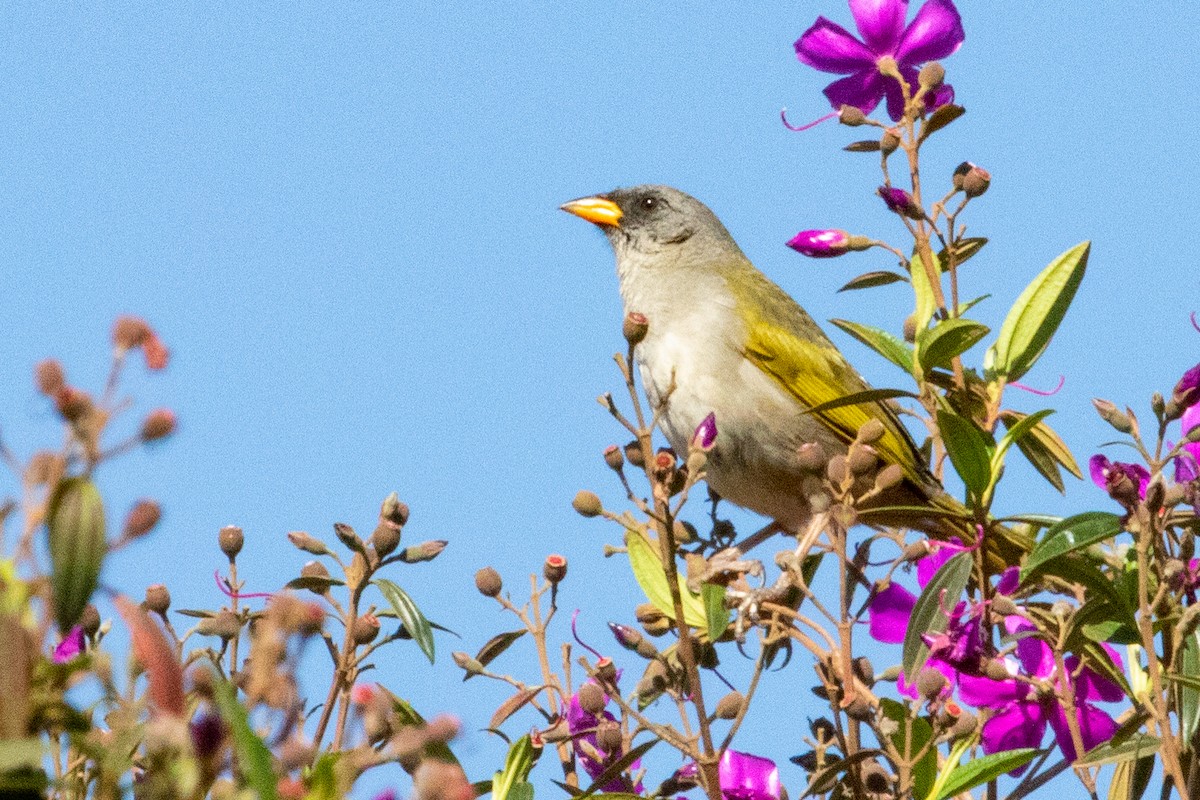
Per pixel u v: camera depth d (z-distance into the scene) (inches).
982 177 335.0
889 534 312.2
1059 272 346.9
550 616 287.9
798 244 355.9
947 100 357.7
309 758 135.6
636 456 314.7
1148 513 240.1
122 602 121.3
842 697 261.1
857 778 251.3
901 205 338.0
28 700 119.8
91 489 117.6
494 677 282.8
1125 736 246.4
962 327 326.0
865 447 263.3
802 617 264.1
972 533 317.7
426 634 259.6
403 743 125.7
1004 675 251.4
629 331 244.5
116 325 119.9
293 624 127.1
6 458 118.4
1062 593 284.2
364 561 259.9
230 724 115.3
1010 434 306.0
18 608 119.6
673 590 241.1
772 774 265.1
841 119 351.6
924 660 271.1
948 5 366.0
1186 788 234.1
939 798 246.5
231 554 270.8
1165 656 255.1
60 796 178.7
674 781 264.5
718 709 257.9
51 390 117.7
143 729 136.9
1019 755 246.7
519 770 258.7
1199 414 277.6
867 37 367.9
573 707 272.4
